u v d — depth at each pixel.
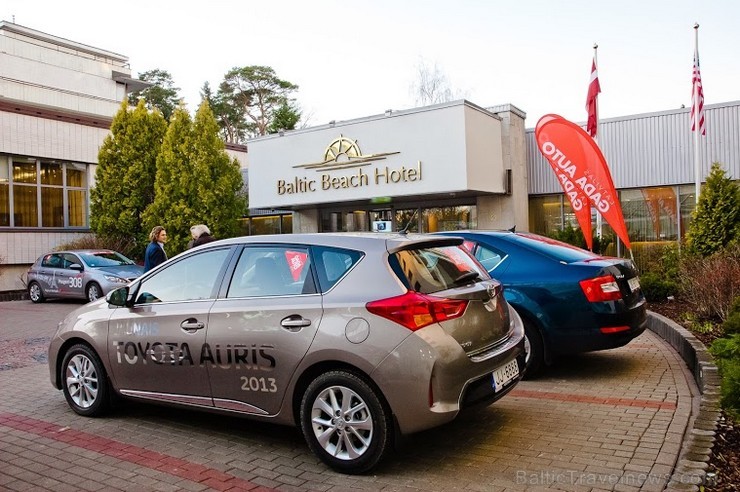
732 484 3.68
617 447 4.50
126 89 36.41
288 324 4.54
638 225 17.39
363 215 19.94
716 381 5.56
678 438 4.62
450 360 4.13
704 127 16.11
